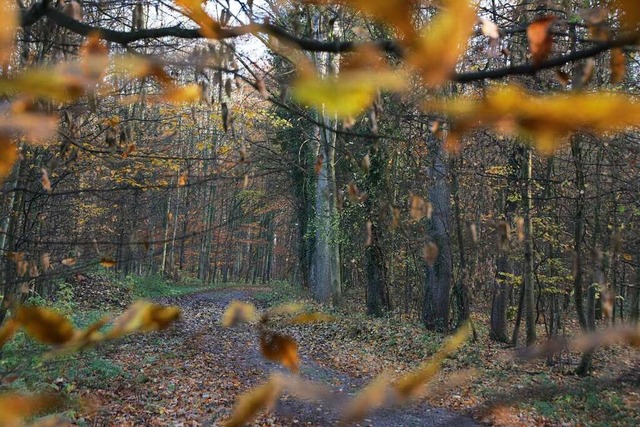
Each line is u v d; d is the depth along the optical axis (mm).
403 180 7121
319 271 18453
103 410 6250
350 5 440
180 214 12734
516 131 409
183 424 6512
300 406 5773
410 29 419
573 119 387
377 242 14789
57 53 1650
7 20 484
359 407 560
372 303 16719
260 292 26438
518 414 5707
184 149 4977
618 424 5559
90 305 15781
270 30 1017
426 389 643
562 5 1747
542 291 13133
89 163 5402
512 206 11117
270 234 41688
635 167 5238
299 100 409
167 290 24359
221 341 11367
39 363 2045
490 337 14875
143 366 8750
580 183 6863
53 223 6352
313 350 11414
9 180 2605
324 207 17719
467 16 413
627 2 485
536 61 741
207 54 794
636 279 7375
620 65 782
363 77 418
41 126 473
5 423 525
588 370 7297
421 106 464
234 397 7660
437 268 13484
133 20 1911
